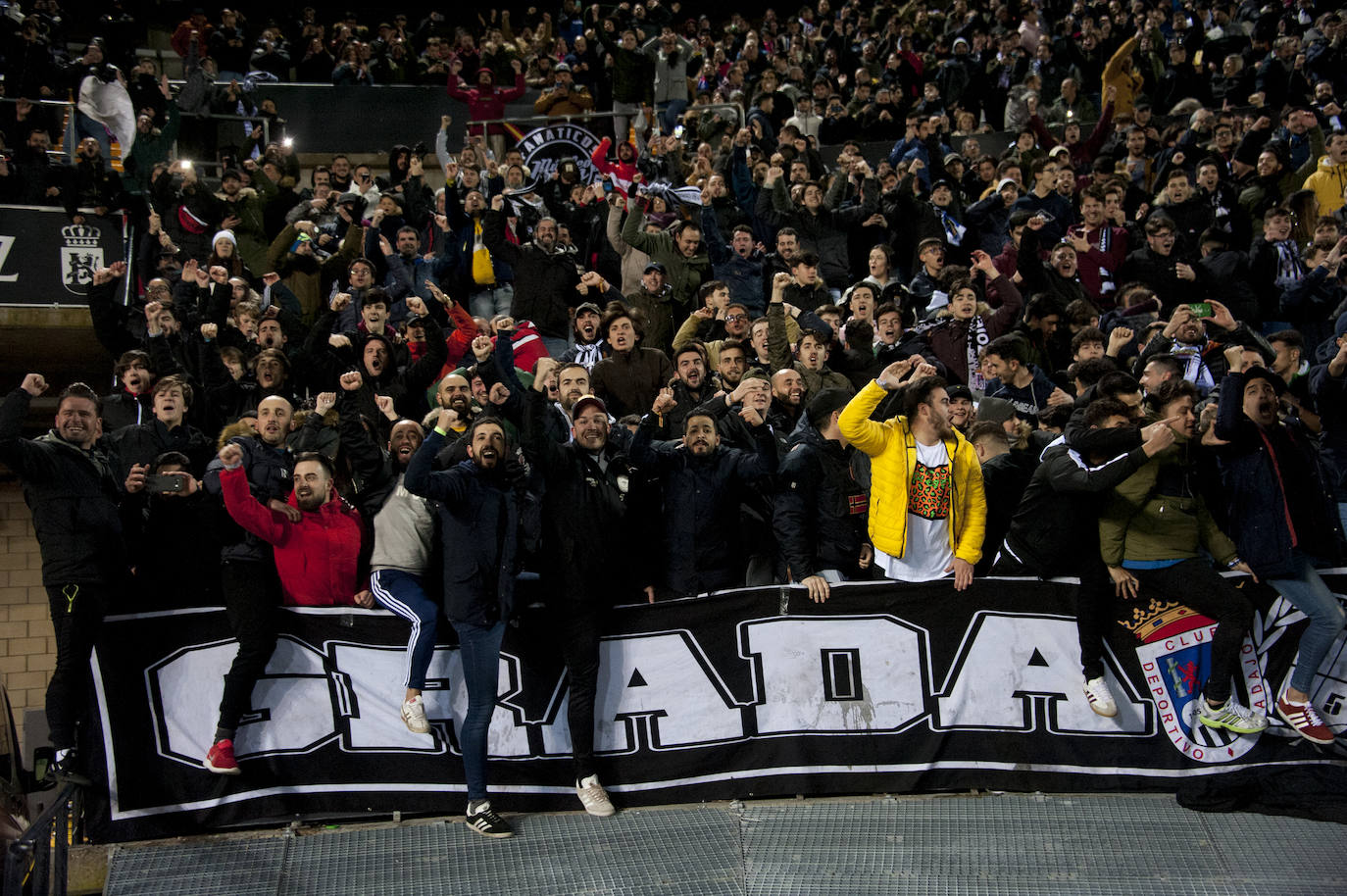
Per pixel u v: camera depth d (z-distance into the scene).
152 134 12.77
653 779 5.95
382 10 20.17
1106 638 5.97
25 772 6.04
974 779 5.96
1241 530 5.82
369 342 7.86
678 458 5.99
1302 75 13.66
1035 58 15.74
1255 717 5.82
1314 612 5.76
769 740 5.98
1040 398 7.68
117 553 5.61
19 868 4.60
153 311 7.86
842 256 10.72
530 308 9.65
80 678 5.45
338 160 12.27
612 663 5.96
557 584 5.67
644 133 13.99
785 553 6.04
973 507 6.00
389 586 5.68
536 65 16.14
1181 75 14.64
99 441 6.79
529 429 5.59
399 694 5.80
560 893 5.16
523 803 5.86
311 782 5.73
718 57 17.28
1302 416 7.19
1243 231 10.52
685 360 7.04
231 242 9.53
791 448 6.39
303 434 6.73
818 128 14.35
